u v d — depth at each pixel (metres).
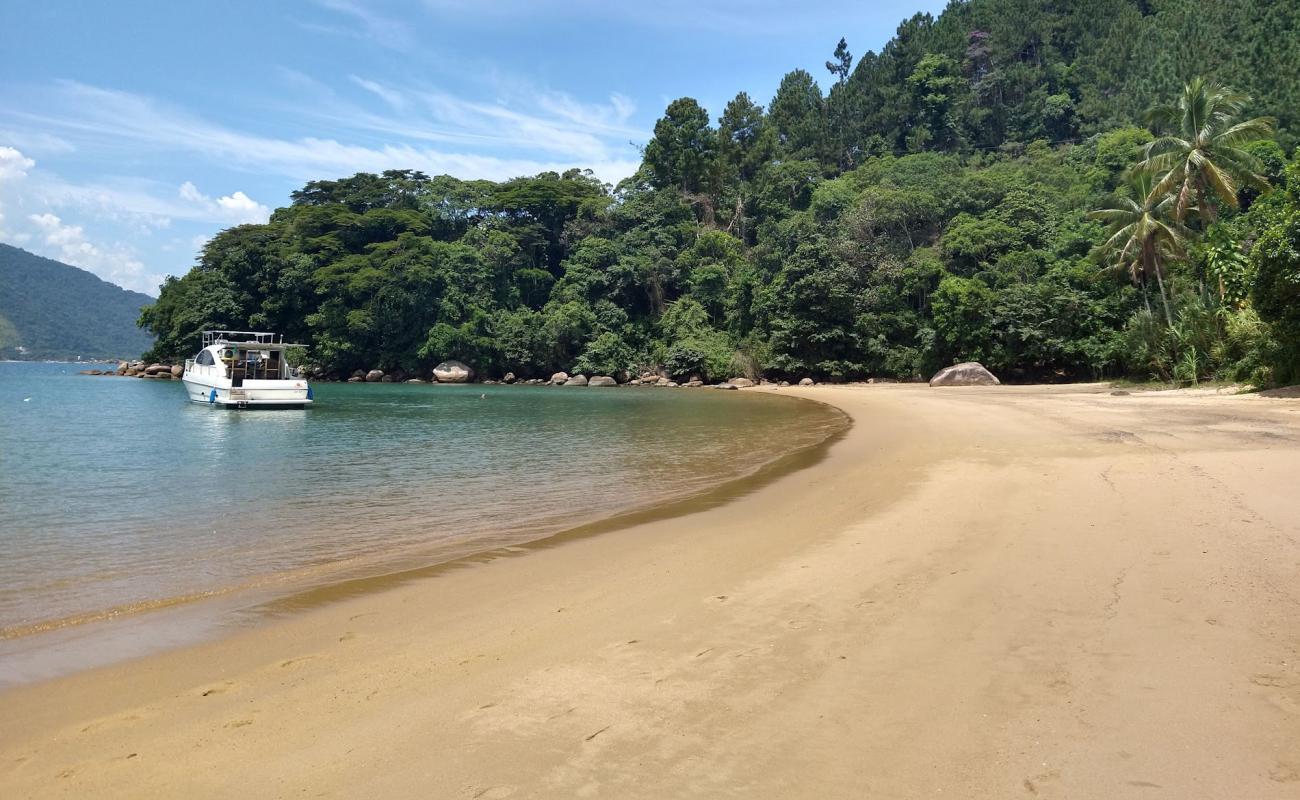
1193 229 47.12
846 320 60.69
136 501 13.96
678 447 21.80
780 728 4.57
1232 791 3.72
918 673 5.29
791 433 25.30
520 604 7.48
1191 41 72.12
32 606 7.84
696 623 6.64
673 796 3.87
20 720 5.09
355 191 84.38
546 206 84.81
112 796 4.10
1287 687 4.77
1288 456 13.60
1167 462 13.64
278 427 28.66
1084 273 48.97
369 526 11.85
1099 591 6.87
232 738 4.73
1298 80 58.47
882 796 3.80
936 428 22.77
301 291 74.69
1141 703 4.66
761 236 76.44
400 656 6.11
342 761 4.38
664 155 86.94
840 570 8.14
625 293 77.81
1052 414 24.98
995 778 3.93
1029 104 95.88
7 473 17.25
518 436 25.19
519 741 4.54
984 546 8.73
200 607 7.70
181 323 73.69
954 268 59.44
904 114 101.81
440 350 71.75
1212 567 7.35
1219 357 34.03
